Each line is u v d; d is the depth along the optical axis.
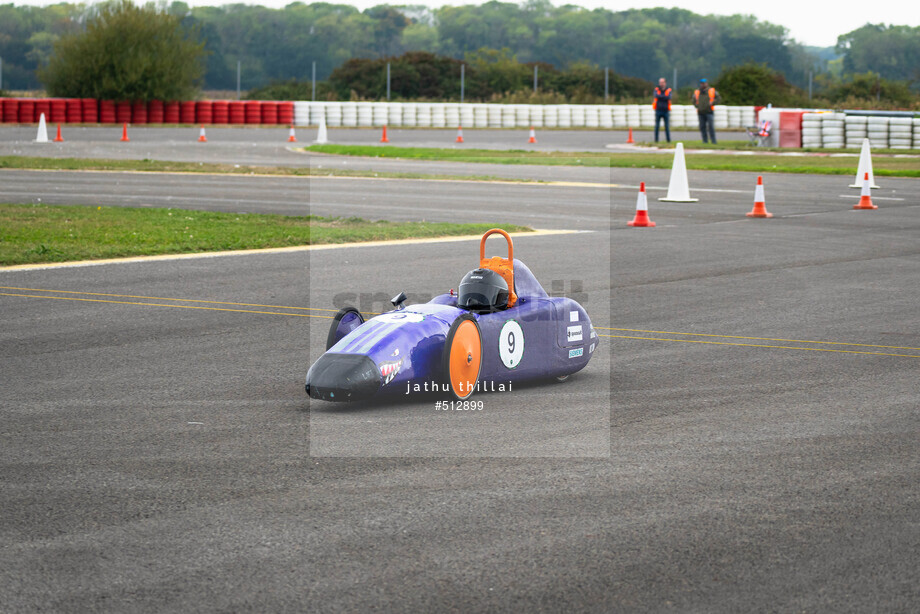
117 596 4.52
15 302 11.75
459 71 92.25
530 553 4.94
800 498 5.69
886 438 6.83
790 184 28.30
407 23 177.50
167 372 8.62
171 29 60.25
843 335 10.27
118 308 11.45
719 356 9.34
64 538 5.13
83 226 18.66
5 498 5.68
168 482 5.93
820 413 7.43
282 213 21.59
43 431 6.93
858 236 18.12
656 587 4.59
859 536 5.16
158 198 24.31
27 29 152.38
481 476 6.03
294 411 7.45
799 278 13.80
